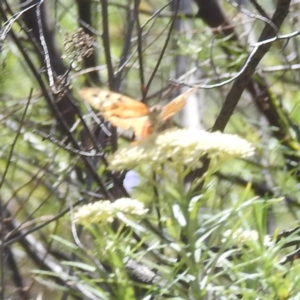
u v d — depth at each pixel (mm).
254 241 3164
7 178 8250
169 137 3023
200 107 7453
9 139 7773
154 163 3020
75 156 5910
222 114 4777
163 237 3467
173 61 8000
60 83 5098
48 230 7777
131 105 3580
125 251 3236
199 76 7996
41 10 6285
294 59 7836
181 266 3252
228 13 8828
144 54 7125
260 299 3104
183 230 3072
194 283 3082
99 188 5602
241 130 8727
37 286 7102
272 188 7629
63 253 7172
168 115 3619
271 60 8672
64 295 5023
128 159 3025
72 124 6148
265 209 3197
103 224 3316
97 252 3289
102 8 4941
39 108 7648
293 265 3367
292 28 7336
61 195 7207
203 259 3115
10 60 7906
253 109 8945
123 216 3299
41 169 6266
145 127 3564
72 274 4961
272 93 7621
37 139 7594
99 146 5453
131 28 5531
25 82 8523
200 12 7781
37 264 6934
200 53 7312
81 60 4836
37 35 6227
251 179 7770
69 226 7473
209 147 3014
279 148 7258
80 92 3539
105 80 7961
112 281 3197
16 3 7438
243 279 3064
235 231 3223
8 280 7285
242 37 8062
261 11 4645
